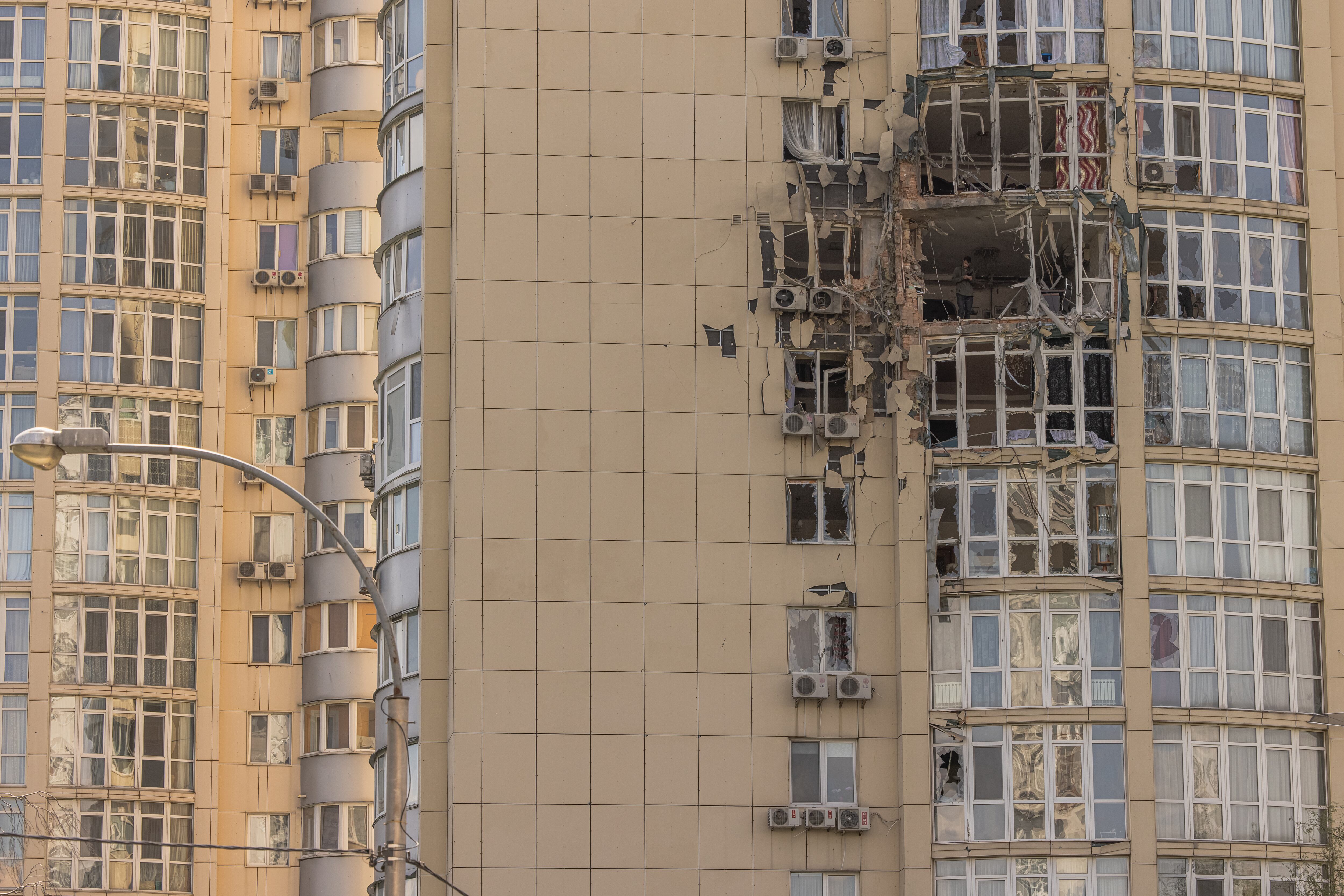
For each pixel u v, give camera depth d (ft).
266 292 505.66
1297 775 349.00
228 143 500.33
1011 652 348.38
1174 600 352.69
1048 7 372.17
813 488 355.15
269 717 482.69
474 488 347.77
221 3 506.07
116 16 497.05
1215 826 344.49
